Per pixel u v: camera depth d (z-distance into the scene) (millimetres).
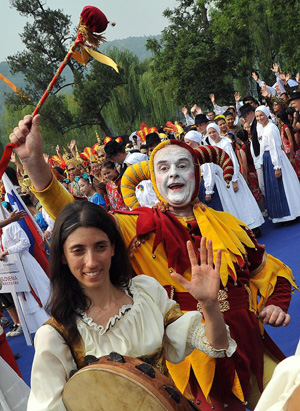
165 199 3068
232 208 7852
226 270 2902
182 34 29266
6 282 6320
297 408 1329
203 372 2826
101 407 1991
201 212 3066
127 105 35656
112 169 7504
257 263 3129
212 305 2205
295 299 5578
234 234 3059
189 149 3115
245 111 10375
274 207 8328
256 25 27953
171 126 13852
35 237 6641
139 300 2262
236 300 2938
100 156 10477
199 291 2195
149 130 13531
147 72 35125
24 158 2725
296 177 8352
